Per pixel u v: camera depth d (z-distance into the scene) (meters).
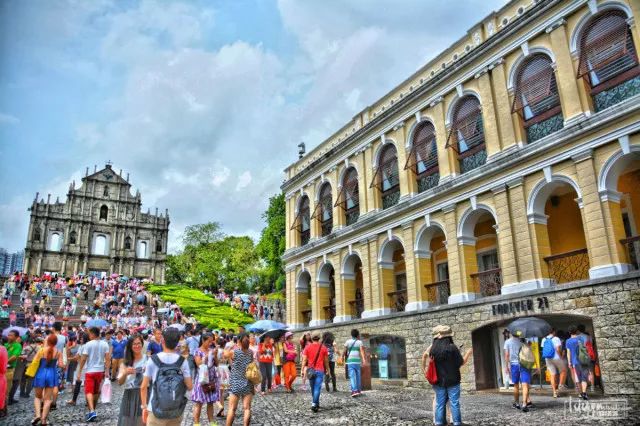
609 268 13.22
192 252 71.69
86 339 16.42
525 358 10.98
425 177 20.98
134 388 7.23
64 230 67.06
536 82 16.41
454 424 8.36
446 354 8.55
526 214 15.88
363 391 16.50
